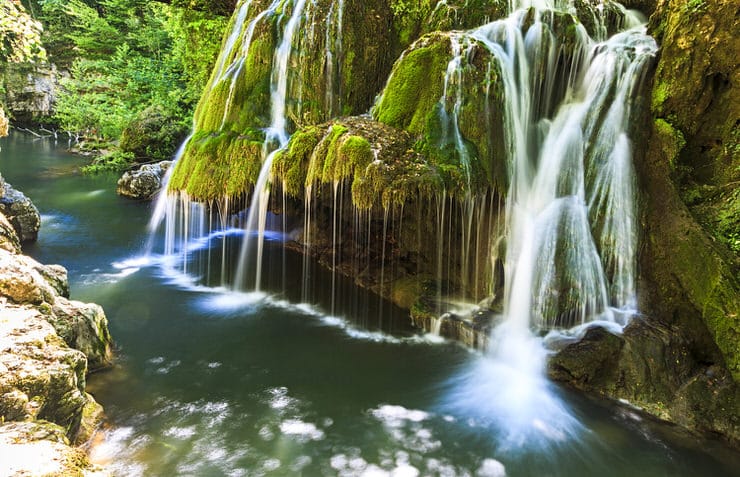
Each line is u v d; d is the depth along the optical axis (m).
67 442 2.94
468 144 5.80
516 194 6.21
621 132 5.91
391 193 5.33
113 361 5.41
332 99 7.43
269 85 7.52
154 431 4.27
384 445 4.26
